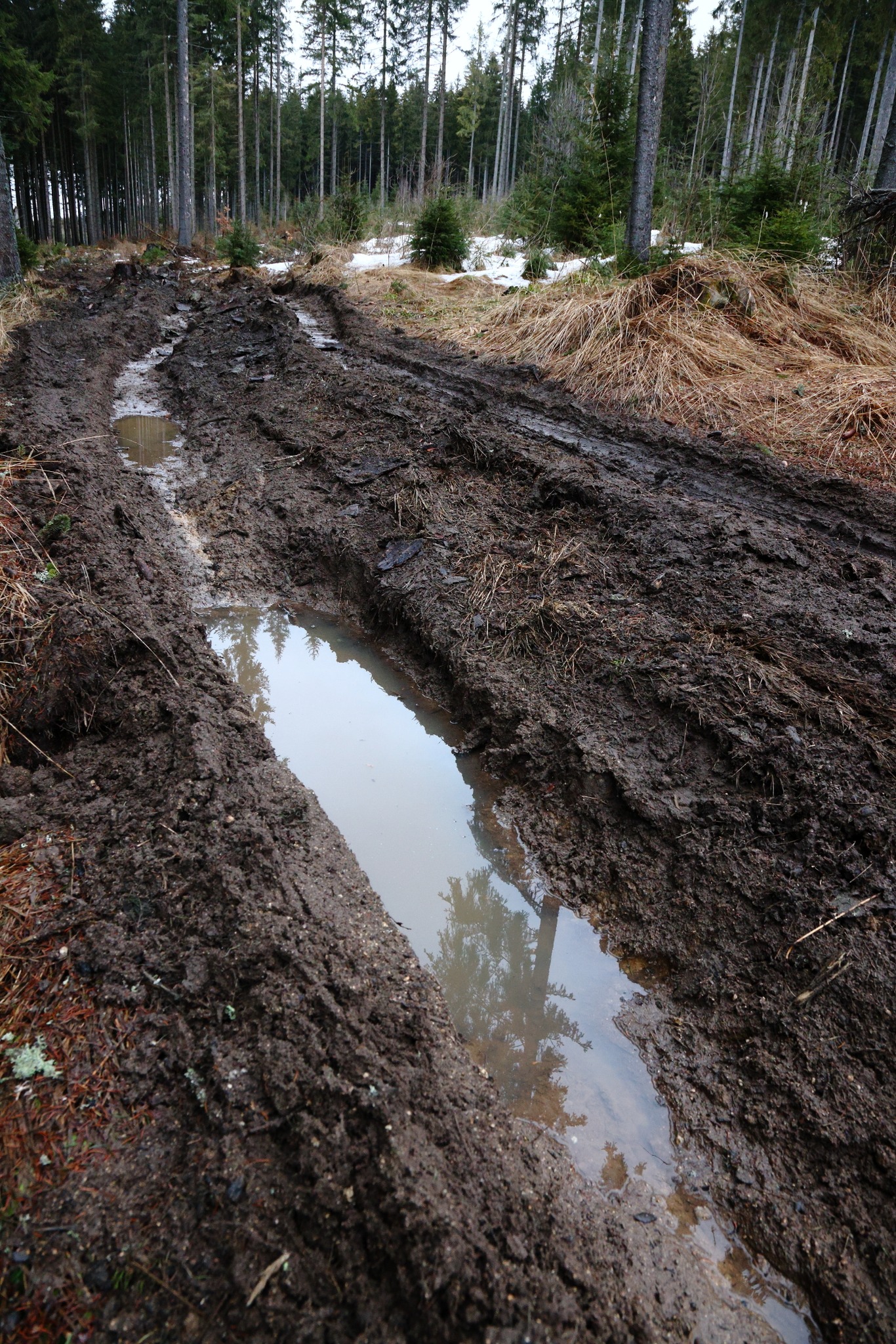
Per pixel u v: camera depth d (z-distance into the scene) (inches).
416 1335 66.4
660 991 112.3
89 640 147.7
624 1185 88.7
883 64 1105.4
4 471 212.2
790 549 177.5
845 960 101.4
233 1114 81.1
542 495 217.6
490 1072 101.3
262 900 104.9
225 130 1638.8
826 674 142.4
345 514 232.5
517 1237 73.9
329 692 182.9
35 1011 91.4
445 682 179.2
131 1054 87.8
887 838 112.7
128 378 395.9
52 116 1619.1
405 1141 78.5
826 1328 76.5
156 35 1445.6
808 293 332.8
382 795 150.5
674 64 917.8
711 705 139.7
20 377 330.0
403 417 277.1
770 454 231.5
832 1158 87.4
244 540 231.0
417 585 196.7
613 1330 69.8
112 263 842.8
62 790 125.3
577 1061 103.7
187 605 183.5
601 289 347.6
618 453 238.7
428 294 478.6
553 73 1196.5
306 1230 72.3
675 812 127.4
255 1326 66.4
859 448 231.3
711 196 424.5
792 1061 96.7
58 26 1475.1
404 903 125.6
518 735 153.3
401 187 907.4
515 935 122.4
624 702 149.7
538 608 176.1
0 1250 69.7
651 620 164.6
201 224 1644.9
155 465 280.5
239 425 311.6
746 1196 87.6
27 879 107.9
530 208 569.6
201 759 126.5
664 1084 100.7
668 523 191.0
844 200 413.7
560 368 313.4
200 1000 93.4
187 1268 69.8
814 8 1055.0
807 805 119.9
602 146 476.1
